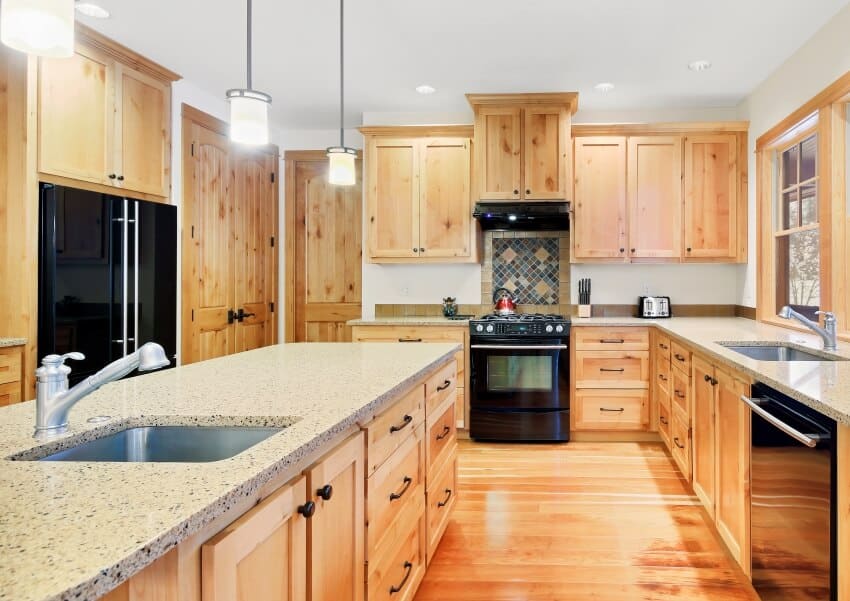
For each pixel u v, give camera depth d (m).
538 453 3.79
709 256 4.14
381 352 2.48
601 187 4.21
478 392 4.06
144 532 0.71
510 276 4.64
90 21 2.99
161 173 3.63
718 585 2.11
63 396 1.20
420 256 4.32
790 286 3.64
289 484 1.08
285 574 1.05
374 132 4.32
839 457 1.36
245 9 2.85
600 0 2.75
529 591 2.09
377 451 1.57
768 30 3.05
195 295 3.96
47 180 2.87
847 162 2.88
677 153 4.15
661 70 3.63
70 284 2.91
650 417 3.97
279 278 5.13
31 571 0.61
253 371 1.97
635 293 4.53
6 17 1.21
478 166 4.11
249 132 1.99
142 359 1.18
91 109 3.10
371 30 3.09
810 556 1.49
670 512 2.78
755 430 1.89
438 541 2.30
